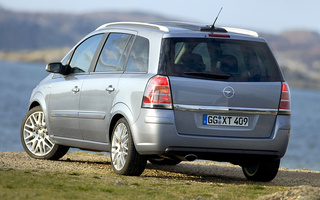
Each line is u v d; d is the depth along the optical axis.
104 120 21.22
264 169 21.30
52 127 24.78
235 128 19.50
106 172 21.27
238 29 21.56
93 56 23.14
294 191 16.19
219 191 17.55
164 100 18.91
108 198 14.96
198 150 19.14
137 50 20.67
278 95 20.02
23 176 17.39
